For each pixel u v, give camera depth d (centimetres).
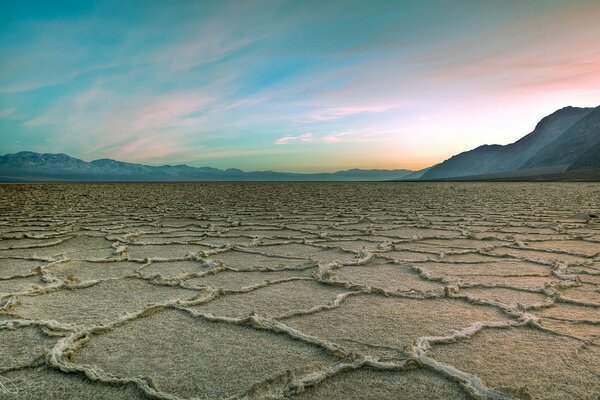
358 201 1681
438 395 222
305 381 230
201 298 384
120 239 729
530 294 409
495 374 244
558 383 234
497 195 2091
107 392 225
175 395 221
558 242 704
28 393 224
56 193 2341
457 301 385
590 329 314
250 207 1399
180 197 1978
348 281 454
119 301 384
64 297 395
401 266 534
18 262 545
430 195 2128
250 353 272
